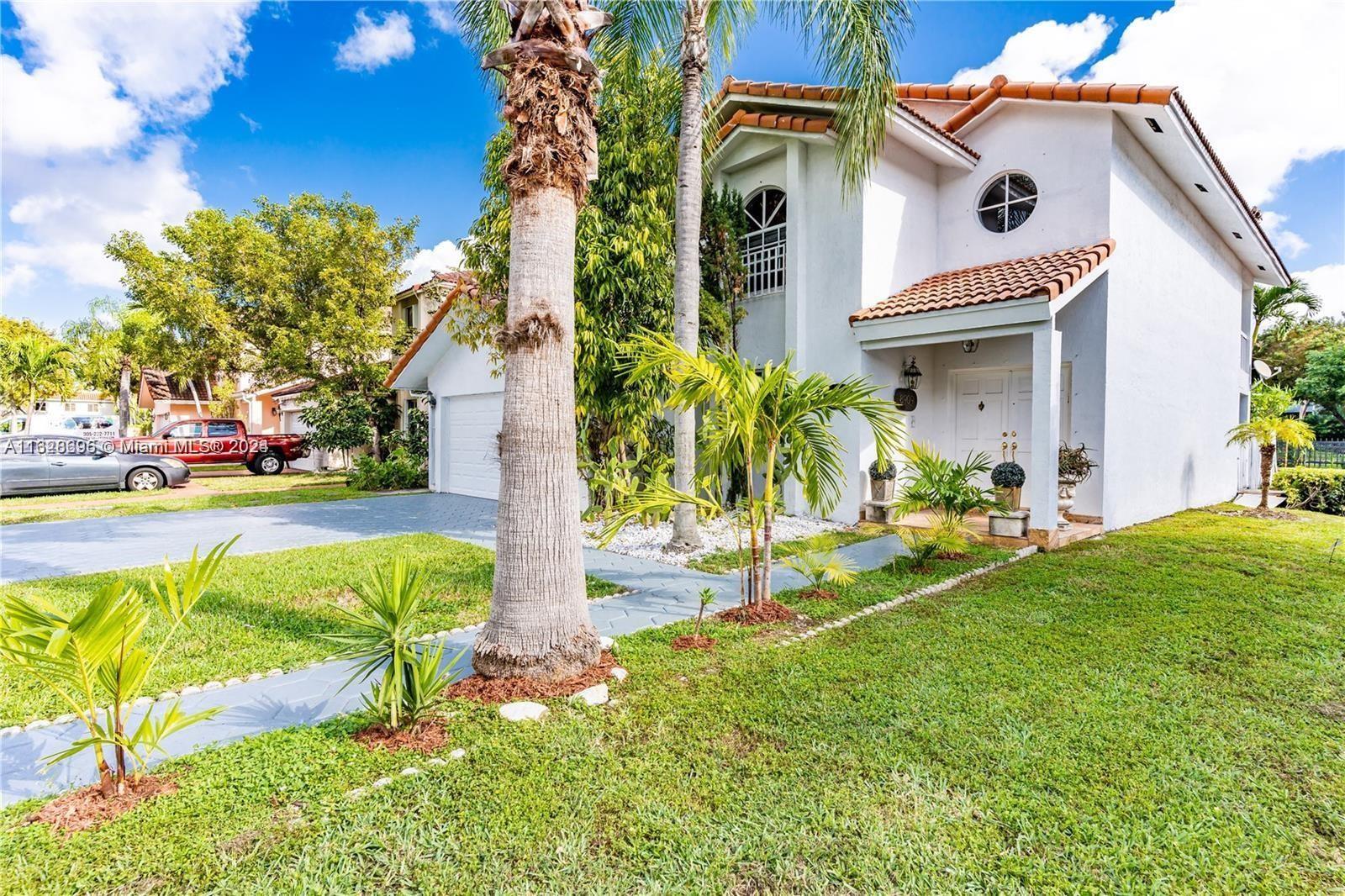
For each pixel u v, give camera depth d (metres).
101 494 16.44
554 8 4.04
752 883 2.34
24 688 4.00
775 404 5.41
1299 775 3.04
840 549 8.52
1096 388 9.33
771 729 3.48
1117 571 7.11
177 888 2.27
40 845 2.46
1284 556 7.86
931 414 11.49
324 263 20.12
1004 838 2.58
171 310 19.81
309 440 20.22
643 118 9.69
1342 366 22.78
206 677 4.20
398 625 3.36
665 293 9.91
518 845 2.52
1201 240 12.90
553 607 4.11
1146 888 2.31
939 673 4.25
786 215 11.54
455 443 16.56
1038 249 10.30
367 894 2.26
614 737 3.38
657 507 5.57
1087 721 3.56
